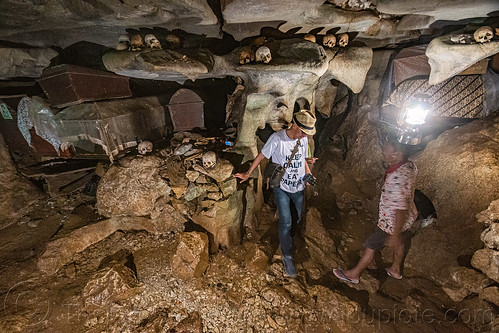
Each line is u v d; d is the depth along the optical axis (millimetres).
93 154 3867
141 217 3295
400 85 3947
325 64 2988
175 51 3186
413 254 3080
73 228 3266
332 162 4625
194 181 3199
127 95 4008
